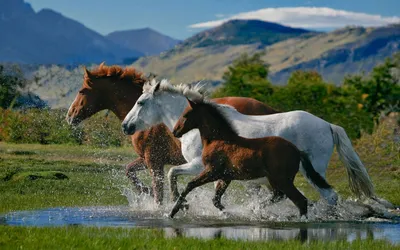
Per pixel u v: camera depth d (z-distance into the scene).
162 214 14.09
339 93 50.00
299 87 47.28
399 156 24.06
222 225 12.65
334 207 13.59
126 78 15.93
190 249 9.62
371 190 14.28
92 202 15.86
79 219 13.19
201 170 14.20
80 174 20.22
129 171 15.83
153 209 14.91
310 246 10.16
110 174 20.69
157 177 15.33
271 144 13.03
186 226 12.48
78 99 16.11
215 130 13.37
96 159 23.55
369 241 10.67
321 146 13.92
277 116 13.98
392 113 55.34
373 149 25.66
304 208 13.16
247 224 12.80
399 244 10.66
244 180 13.42
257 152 13.00
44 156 23.55
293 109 45.50
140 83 15.92
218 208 14.25
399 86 55.97
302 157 13.66
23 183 17.86
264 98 47.59
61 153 24.41
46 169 20.59
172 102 14.69
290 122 13.84
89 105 16.00
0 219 13.02
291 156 13.01
